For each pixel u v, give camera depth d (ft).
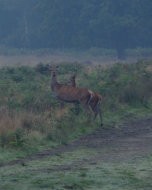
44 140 236.02
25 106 281.95
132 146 231.09
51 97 306.35
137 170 177.68
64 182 159.94
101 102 303.89
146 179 164.96
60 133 246.47
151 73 430.20
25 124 248.73
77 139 251.19
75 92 291.58
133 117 313.73
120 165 187.42
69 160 202.49
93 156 210.18
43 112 272.92
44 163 196.95
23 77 402.31
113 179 164.25
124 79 377.91
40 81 389.19
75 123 269.64
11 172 179.83
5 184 159.94
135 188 155.22
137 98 343.46
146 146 230.68
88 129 269.44
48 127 249.75
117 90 348.59
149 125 290.35
